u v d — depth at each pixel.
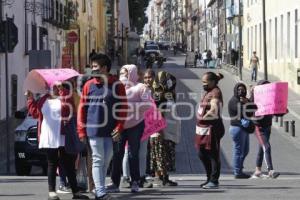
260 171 24.02
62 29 75.31
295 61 62.47
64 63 65.19
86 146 17.64
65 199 17.39
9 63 48.00
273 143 38.41
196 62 110.00
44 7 61.97
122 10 164.75
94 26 119.19
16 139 26.42
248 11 92.75
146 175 20.33
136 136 18.45
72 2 80.62
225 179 23.34
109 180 21.41
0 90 45.47
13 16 48.84
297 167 30.23
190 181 22.77
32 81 17.39
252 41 89.38
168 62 130.62
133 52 131.00
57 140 16.89
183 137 40.03
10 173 28.33
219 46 119.50
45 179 23.25
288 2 66.00
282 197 17.91
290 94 60.59
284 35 68.12
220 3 127.00
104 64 16.58
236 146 23.48
